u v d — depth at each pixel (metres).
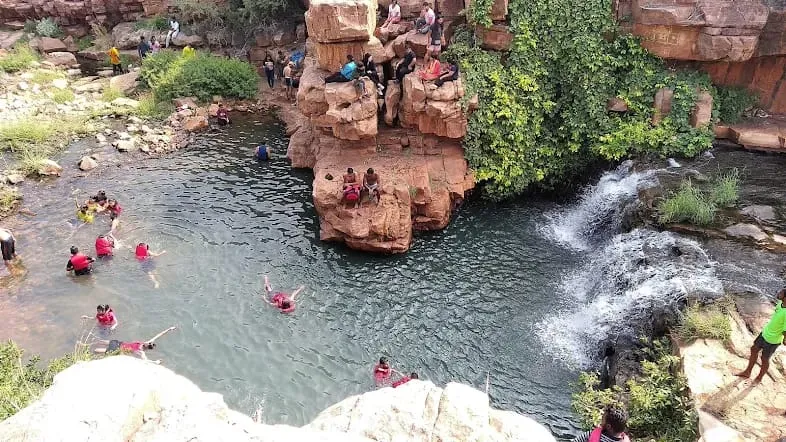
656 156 20.19
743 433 10.43
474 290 17.42
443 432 5.90
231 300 16.97
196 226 20.19
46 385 11.96
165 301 16.88
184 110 28.36
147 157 24.77
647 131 20.39
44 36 35.16
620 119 20.81
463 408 6.11
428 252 19.06
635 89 20.58
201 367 14.76
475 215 20.91
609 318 15.32
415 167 20.30
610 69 20.78
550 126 21.81
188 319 16.25
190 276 17.86
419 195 19.53
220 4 33.16
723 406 11.04
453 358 15.17
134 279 17.70
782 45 19.33
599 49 20.55
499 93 20.38
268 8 31.12
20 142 24.84
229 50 32.84
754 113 21.00
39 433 4.82
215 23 33.06
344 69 19.47
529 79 20.70
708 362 12.18
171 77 29.25
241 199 21.77
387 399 6.29
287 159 24.55
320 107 20.23
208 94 29.41
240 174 23.47
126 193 22.12
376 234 18.55
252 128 27.47
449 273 18.11
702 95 20.27
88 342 15.37
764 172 18.88
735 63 20.39
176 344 15.41
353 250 19.06
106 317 15.77
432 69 19.61
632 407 12.03
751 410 10.92
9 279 17.67
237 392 14.12
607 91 20.95
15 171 23.08
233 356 15.12
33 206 21.31
